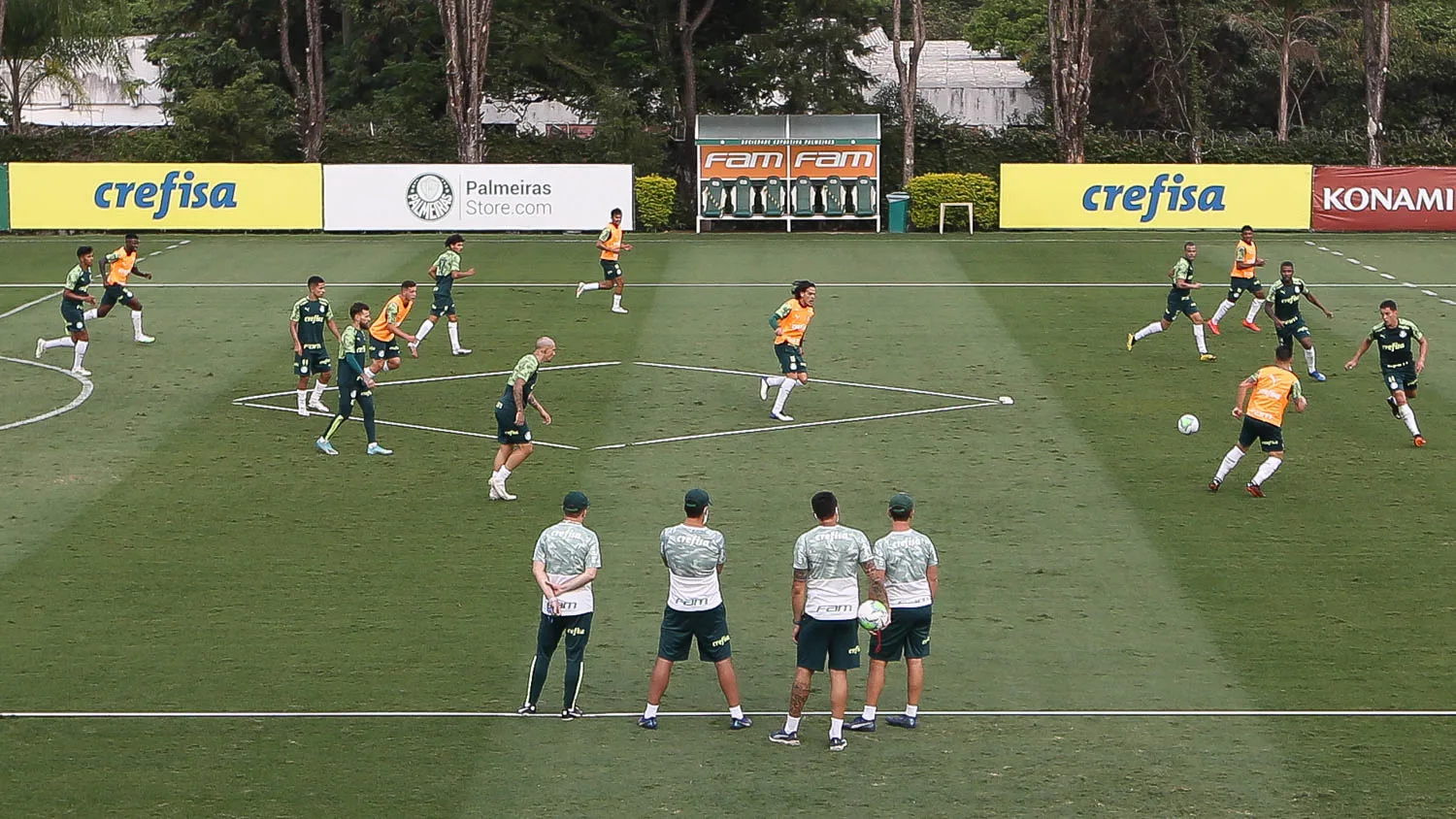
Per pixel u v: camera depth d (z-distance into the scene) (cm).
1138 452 6369
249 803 3378
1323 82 18250
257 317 9131
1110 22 17262
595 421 6844
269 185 12581
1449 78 18100
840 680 3672
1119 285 10256
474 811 3344
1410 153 15425
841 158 13688
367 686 4053
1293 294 7625
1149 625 4500
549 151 15550
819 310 9394
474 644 4356
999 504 5688
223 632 4441
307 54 16288
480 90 14300
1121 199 12912
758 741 3738
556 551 3831
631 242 12381
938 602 4706
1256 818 3306
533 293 9944
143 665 4191
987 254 11588
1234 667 4181
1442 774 3512
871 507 5641
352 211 12625
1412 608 4619
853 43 15488
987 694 4016
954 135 15525
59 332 8756
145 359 8069
